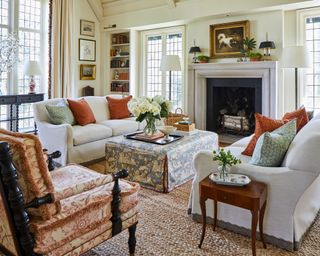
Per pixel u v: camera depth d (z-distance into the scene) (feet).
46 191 4.77
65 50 20.81
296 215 6.95
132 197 6.55
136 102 11.64
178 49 21.67
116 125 15.52
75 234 5.34
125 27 22.43
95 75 24.00
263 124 8.93
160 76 22.94
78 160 13.26
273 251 6.85
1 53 18.07
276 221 6.98
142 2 21.20
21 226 4.65
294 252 6.81
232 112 20.12
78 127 14.11
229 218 7.73
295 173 6.65
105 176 5.82
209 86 19.61
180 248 6.99
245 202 6.34
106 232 5.97
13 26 19.01
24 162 4.47
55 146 13.19
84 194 5.91
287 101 17.26
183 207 9.27
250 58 17.04
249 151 9.07
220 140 19.45
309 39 16.51
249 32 17.51
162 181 10.39
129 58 23.27
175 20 19.57
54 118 13.84
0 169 4.42
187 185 11.14
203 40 19.47
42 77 20.94
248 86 17.95
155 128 11.86
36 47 20.49
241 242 7.24
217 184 6.86
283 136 7.57
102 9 23.68
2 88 18.76
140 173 10.91
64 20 20.63
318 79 16.51
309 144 6.48
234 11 16.98
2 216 4.89
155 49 23.07
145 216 8.64
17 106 18.38
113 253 6.80
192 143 11.59
